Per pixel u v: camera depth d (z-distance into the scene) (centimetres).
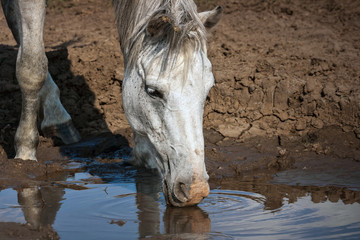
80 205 409
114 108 676
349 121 612
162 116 360
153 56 362
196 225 360
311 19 994
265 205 407
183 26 344
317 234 342
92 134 625
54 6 1184
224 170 516
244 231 348
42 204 412
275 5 1082
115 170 521
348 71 707
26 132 516
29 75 484
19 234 344
